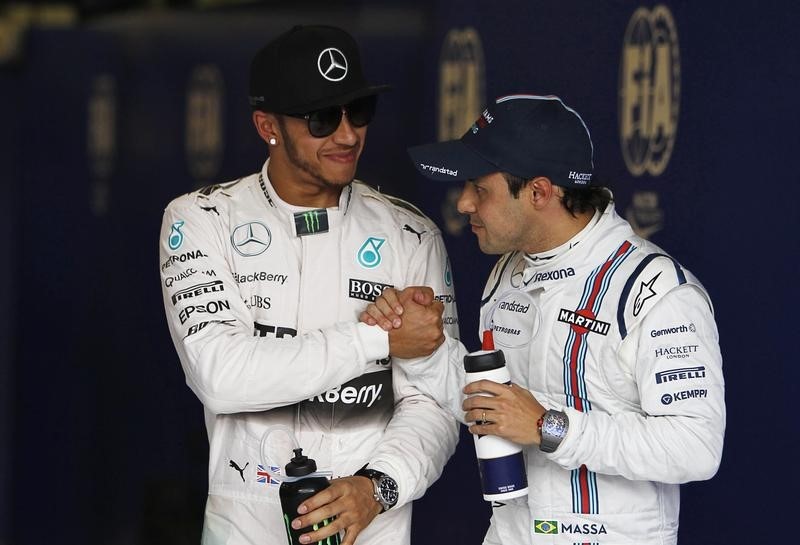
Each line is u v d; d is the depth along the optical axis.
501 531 7.81
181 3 19.77
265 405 7.63
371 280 8.16
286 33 7.85
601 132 11.35
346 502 7.33
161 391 19.80
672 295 6.98
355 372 7.64
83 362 22.00
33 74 22.14
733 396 9.59
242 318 7.99
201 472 18.48
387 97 15.11
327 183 7.86
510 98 7.44
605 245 7.33
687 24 10.01
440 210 14.28
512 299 7.78
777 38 8.91
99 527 21.38
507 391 7.07
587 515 7.36
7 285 22.53
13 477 22.95
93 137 21.80
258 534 7.96
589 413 7.06
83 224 21.92
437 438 7.97
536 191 7.32
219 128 18.55
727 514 9.72
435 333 7.64
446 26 14.12
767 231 9.05
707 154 9.78
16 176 22.36
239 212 8.15
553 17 12.06
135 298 20.81
